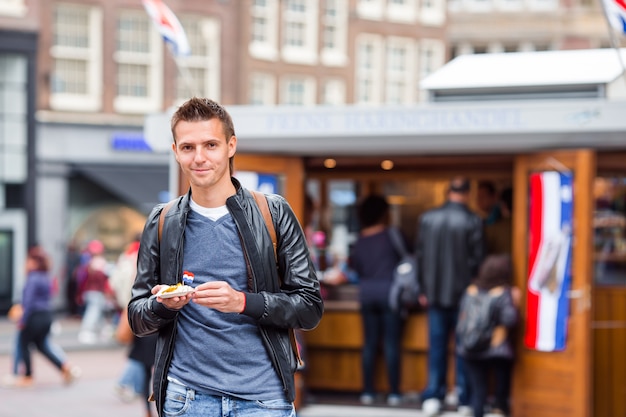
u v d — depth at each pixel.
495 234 9.55
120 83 27.22
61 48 26.45
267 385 3.74
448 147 8.55
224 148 3.67
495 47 35.06
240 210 3.72
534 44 34.78
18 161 25.20
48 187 25.88
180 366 3.76
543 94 8.16
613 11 7.43
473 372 8.33
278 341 3.76
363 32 31.05
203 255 3.72
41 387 12.93
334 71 30.47
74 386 13.03
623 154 8.38
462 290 8.84
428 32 32.47
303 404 9.41
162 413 3.78
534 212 8.51
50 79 25.98
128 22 27.28
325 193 10.21
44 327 12.87
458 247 8.86
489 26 34.97
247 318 3.73
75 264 24.50
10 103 25.14
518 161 8.68
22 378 13.05
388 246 9.33
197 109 3.64
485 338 8.15
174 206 3.79
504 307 8.17
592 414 8.57
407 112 7.93
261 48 29.06
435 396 8.98
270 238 3.76
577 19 34.34
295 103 29.89
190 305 3.76
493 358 8.24
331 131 8.12
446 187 10.11
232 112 8.37
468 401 9.02
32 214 25.19
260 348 3.74
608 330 8.58
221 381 3.71
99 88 26.80
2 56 25.11
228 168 3.75
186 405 3.72
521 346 8.58
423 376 9.64
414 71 32.19
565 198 8.23
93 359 16.42
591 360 8.30
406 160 9.35
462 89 8.30
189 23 27.88
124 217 27.41
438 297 8.90
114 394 12.07
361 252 9.38
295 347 3.88
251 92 28.89
